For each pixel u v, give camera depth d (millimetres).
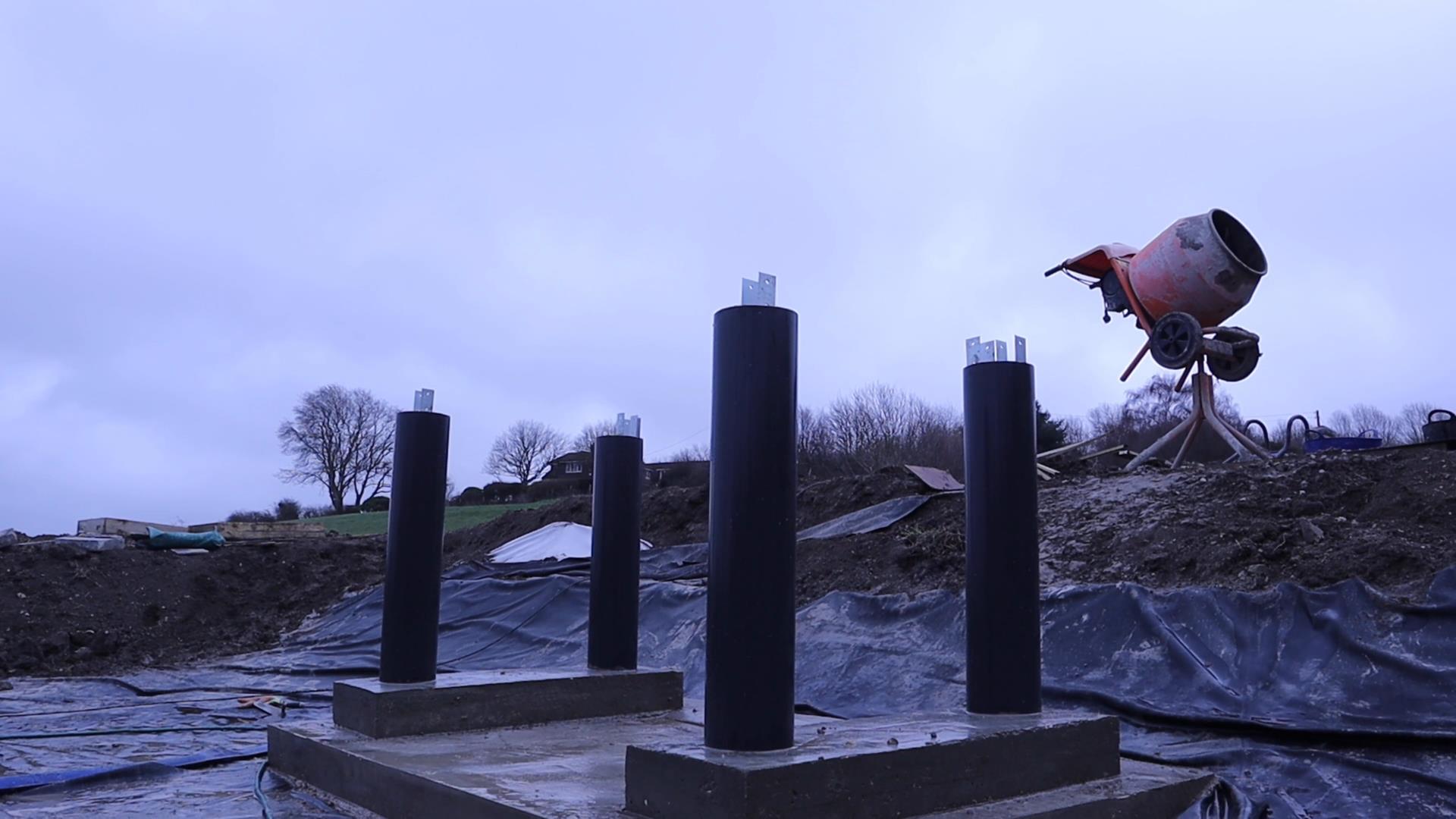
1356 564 8211
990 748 4875
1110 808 4984
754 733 4426
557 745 6426
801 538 14031
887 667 9328
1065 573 10234
